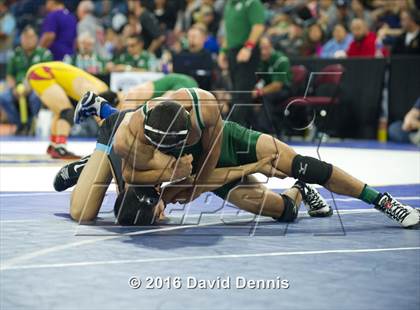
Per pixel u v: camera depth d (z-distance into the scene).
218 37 17.88
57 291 3.09
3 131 17.53
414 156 11.36
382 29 16.44
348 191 4.94
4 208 5.61
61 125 10.09
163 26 19.14
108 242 4.24
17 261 3.67
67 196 6.36
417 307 2.93
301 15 17.00
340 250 4.11
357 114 15.27
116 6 21.70
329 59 15.27
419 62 14.62
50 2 15.55
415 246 4.26
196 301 2.98
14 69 16.47
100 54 18.38
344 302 2.99
